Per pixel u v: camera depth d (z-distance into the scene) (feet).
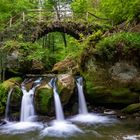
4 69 48.75
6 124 37.50
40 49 62.28
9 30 60.95
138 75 42.78
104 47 43.68
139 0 46.34
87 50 45.70
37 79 48.93
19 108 40.29
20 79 48.93
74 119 39.40
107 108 43.70
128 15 53.01
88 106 43.75
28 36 63.57
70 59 56.34
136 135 31.30
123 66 43.06
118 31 53.93
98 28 66.03
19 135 32.83
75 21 67.46
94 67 44.39
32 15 68.28
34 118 39.29
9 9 71.61
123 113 41.04
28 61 54.13
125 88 42.65
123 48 43.01
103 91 43.01
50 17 68.85
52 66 65.87
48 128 35.27
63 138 31.32
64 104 40.91
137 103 41.86
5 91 40.91
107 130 33.73
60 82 42.37
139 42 43.27
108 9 63.46
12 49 52.24
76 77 45.98
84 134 32.50
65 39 96.07
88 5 89.51
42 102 39.81
